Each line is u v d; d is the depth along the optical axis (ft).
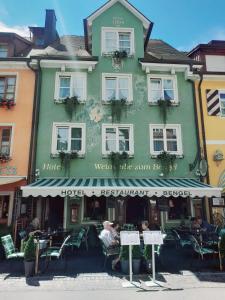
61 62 54.13
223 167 53.36
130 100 54.39
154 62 55.31
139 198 51.96
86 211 50.34
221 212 51.19
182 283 28.09
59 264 35.42
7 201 49.57
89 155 51.21
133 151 52.06
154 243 29.66
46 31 69.51
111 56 56.49
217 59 62.39
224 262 35.55
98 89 54.54
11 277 30.22
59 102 53.36
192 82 57.00
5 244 33.01
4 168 49.62
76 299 24.04
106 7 58.65
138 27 58.80
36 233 38.24
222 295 24.75
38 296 24.76
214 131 55.11
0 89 54.60
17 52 61.82
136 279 29.55
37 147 50.88
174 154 52.16
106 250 34.22
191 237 37.24
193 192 42.22
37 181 46.80
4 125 51.65
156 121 54.03
